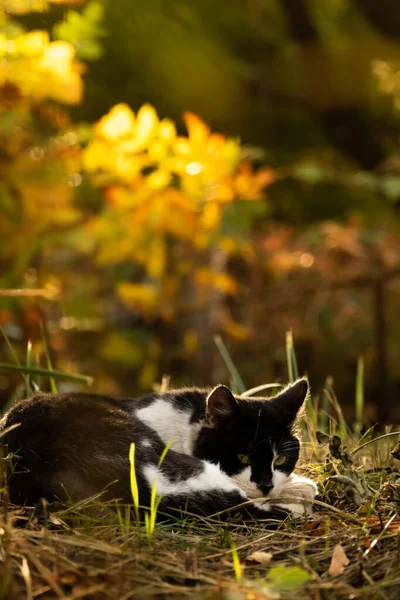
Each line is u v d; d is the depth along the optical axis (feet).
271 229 27.40
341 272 28.14
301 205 32.53
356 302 30.17
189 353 26.40
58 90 17.58
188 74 29.71
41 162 18.83
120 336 24.90
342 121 33.81
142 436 11.10
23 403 11.51
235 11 32.83
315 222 32.01
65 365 21.80
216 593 7.95
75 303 23.45
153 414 13.17
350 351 30.42
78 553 8.86
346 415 26.53
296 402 13.53
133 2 28.07
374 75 32.76
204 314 25.88
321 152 32.81
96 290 26.84
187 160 19.39
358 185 27.04
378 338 27.84
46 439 10.61
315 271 28.84
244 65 31.40
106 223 19.67
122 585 8.14
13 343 20.52
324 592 8.18
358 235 26.18
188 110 30.63
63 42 17.80
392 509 10.43
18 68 17.11
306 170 24.48
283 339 28.89
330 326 30.25
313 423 15.34
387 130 34.50
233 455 12.75
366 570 8.67
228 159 19.69
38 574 8.28
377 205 32.30
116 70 29.37
